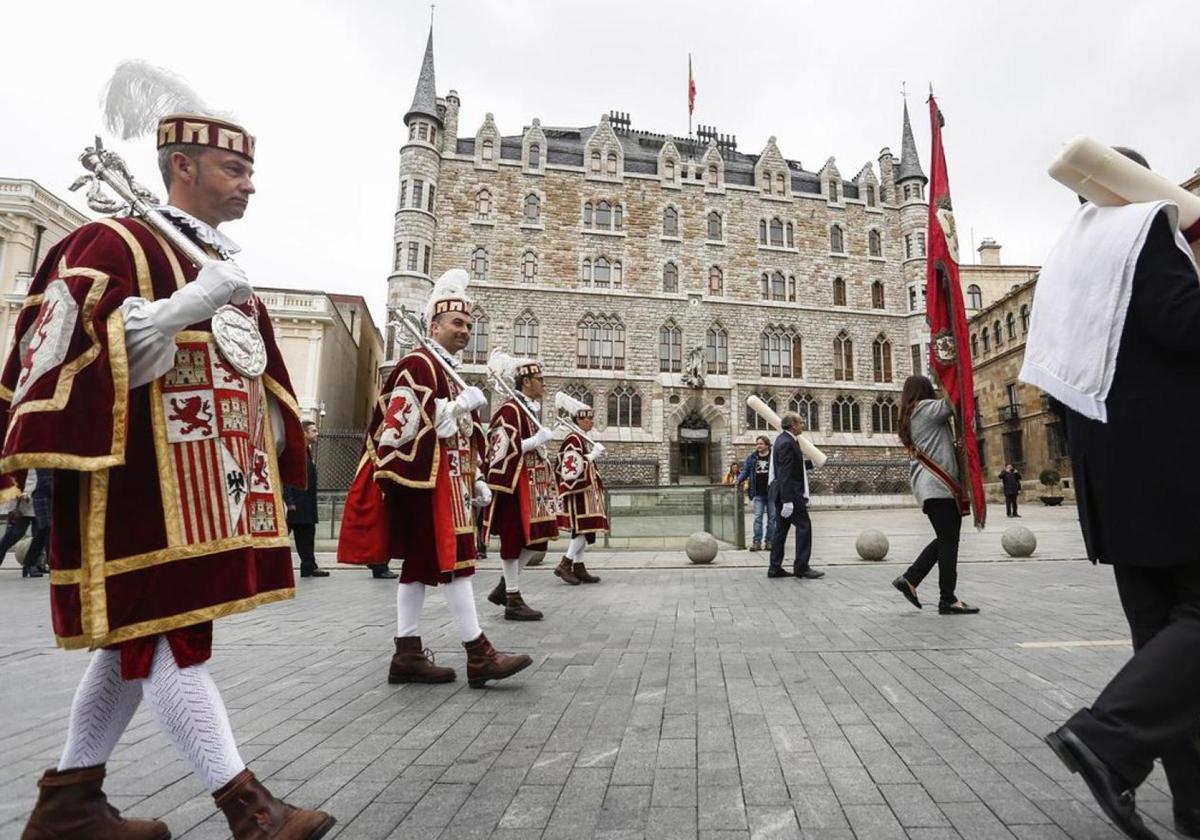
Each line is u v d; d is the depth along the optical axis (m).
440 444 3.84
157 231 2.06
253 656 4.62
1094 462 1.96
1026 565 9.25
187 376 2.00
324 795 2.33
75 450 1.62
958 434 5.72
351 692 3.69
